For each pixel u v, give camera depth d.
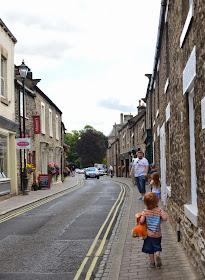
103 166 66.00
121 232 7.69
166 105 9.73
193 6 4.68
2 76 15.67
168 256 5.61
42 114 24.81
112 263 5.40
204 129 3.94
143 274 4.82
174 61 7.13
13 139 16.84
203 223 4.11
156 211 5.14
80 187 24.14
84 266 5.47
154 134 17.03
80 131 95.44
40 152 23.53
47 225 8.90
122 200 14.48
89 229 8.30
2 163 15.52
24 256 6.09
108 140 80.81
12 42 16.77
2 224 9.24
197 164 4.43
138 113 35.50
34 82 21.27
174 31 7.09
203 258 4.10
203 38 3.98
